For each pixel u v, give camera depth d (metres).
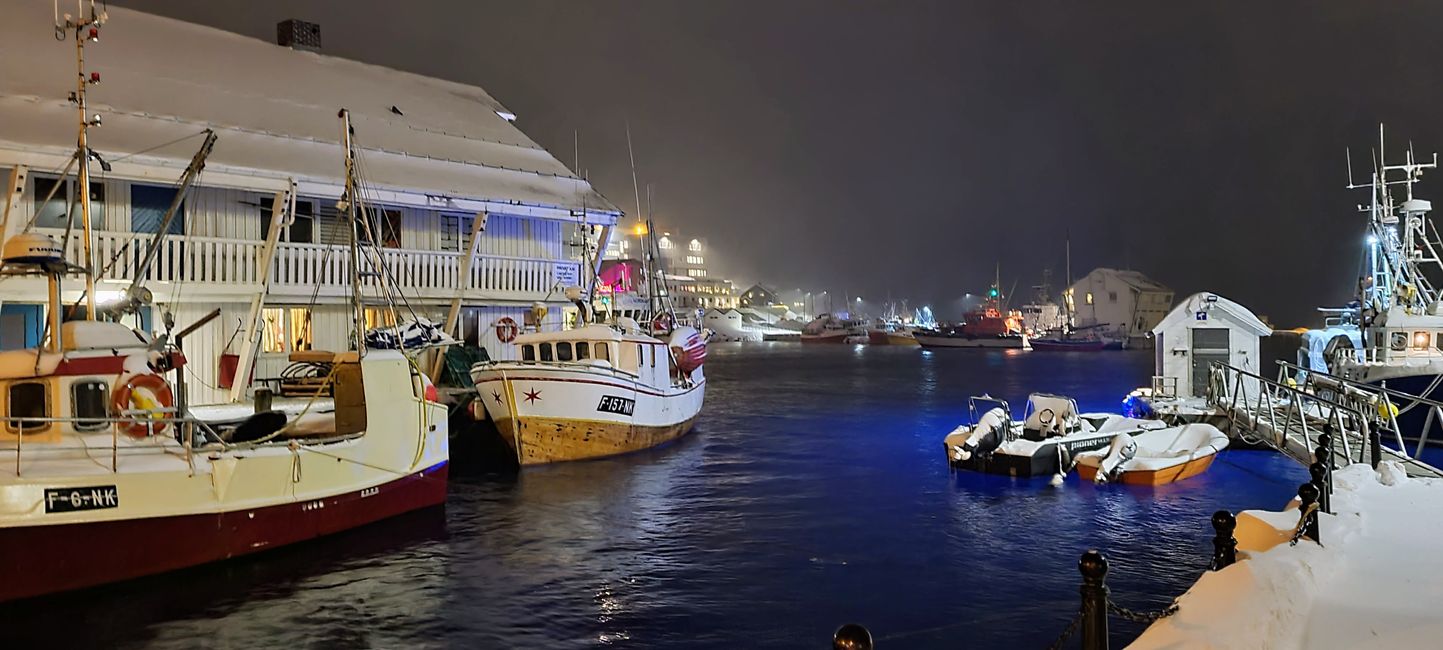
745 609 13.46
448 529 17.89
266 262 22.75
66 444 13.56
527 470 24.06
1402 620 7.64
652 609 13.45
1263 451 26.34
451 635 12.37
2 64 21.66
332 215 25.62
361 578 14.62
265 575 14.48
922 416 39.25
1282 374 25.77
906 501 20.78
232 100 25.28
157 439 14.38
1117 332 126.38
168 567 13.58
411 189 25.28
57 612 12.48
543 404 23.84
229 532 14.29
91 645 11.67
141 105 22.53
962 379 62.94
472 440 25.45
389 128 28.47
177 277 21.44
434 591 14.12
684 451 28.31
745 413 40.69
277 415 18.12
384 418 17.33
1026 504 20.36
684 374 31.33
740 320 155.75
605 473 24.00
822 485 22.73
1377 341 27.73
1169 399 28.70
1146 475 22.22
